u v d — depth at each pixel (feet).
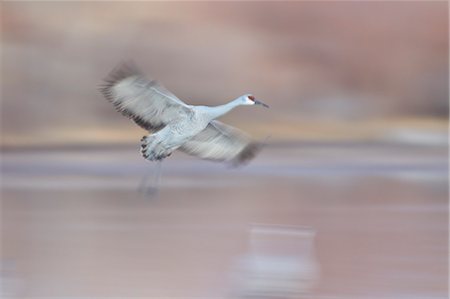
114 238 62.34
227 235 63.10
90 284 47.88
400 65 173.58
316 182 98.78
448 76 170.50
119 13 165.27
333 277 49.19
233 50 167.84
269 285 47.57
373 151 128.57
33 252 57.06
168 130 37.06
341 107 163.94
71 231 65.05
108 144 130.82
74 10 162.71
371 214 73.77
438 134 148.46
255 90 164.66
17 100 146.10
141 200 83.25
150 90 35.91
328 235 62.90
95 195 86.74
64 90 151.43
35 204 80.18
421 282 48.44
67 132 138.62
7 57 152.15
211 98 161.99
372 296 44.75
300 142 137.80
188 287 46.91
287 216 72.54
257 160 116.57
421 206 79.25
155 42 165.07
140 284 47.88
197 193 88.94
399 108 167.84
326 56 172.86
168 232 64.54
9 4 157.99
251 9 173.17
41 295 45.62
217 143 39.14
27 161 113.91
